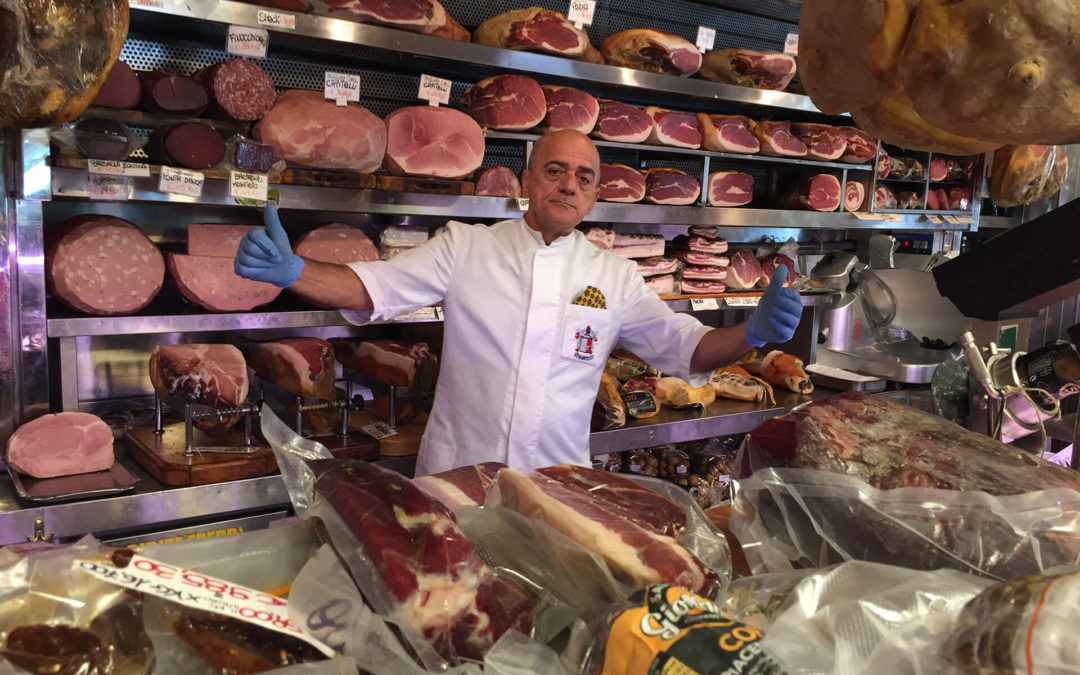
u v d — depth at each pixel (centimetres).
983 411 155
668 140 351
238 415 253
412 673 74
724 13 408
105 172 229
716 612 73
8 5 141
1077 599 62
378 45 274
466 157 296
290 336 321
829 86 120
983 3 93
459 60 293
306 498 93
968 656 64
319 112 269
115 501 227
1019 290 136
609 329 249
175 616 75
